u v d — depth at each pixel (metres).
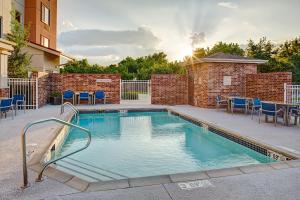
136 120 14.37
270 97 14.80
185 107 17.73
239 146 8.36
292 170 5.15
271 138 7.94
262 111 10.82
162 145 9.03
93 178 5.75
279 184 4.49
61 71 30.73
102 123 13.38
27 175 4.54
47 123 10.04
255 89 16.25
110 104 19.47
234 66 17.31
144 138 10.09
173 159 7.44
